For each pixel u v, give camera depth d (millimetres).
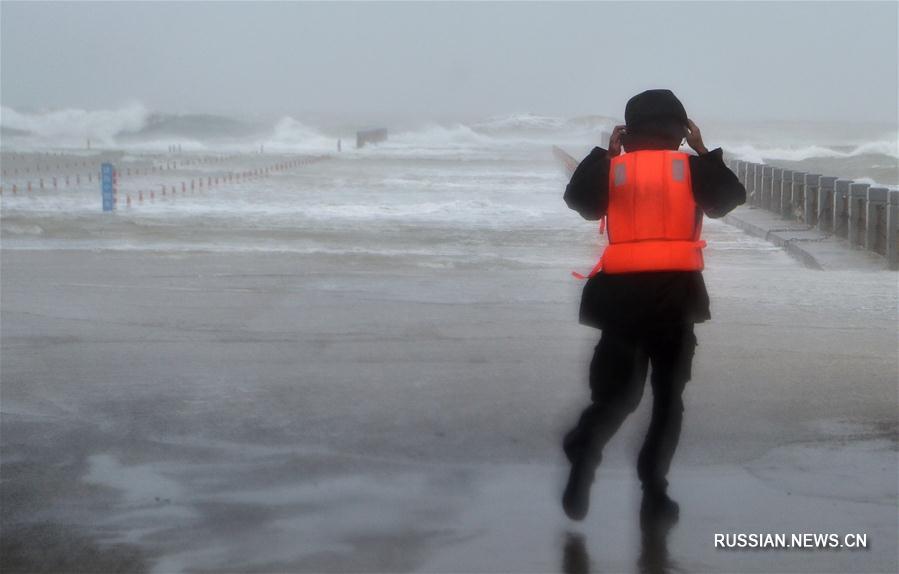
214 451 6770
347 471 6391
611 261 5184
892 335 10469
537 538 5395
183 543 5328
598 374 5270
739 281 14617
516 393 8148
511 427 7273
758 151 72438
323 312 11695
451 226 24078
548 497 5965
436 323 11055
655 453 5395
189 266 15867
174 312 11656
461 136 117625
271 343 10023
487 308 12016
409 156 68688
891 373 8789
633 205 5148
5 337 10234
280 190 36906
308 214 27141
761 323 11141
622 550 5242
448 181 42250
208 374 8773
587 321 5262
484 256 17812
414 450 6789
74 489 6078
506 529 5508
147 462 6555
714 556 5176
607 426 5289
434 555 5191
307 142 103125
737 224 26359
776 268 17203
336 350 9719
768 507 5809
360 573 4988
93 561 5113
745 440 6965
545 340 10188
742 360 9281
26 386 8359
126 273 14977
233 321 11125
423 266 16203
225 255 17422
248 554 5199
